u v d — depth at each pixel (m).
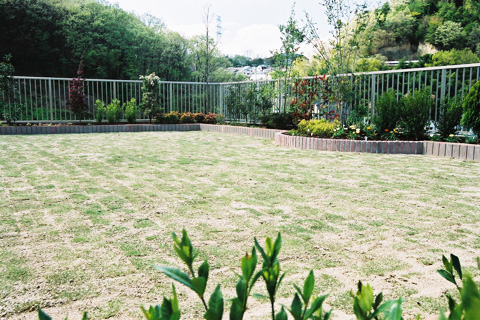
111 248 2.36
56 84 29.25
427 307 1.65
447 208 3.35
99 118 13.42
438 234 2.67
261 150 7.46
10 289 1.81
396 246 2.43
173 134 11.38
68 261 2.15
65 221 2.90
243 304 0.64
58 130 11.53
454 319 0.52
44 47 29.14
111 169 5.23
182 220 2.96
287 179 4.61
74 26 30.53
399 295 1.77
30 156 6.39
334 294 1.77
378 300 0.75
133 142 8.89
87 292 1.79
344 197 3.73
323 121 8.44
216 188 4.10
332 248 2.38
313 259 2.20
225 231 2.70
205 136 10.67
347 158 6.38
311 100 9.65
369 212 3.22
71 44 30.81
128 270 2.04
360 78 8.59
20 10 27.84
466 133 7.12
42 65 30.03
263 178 4.66
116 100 13.88
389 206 3.42
